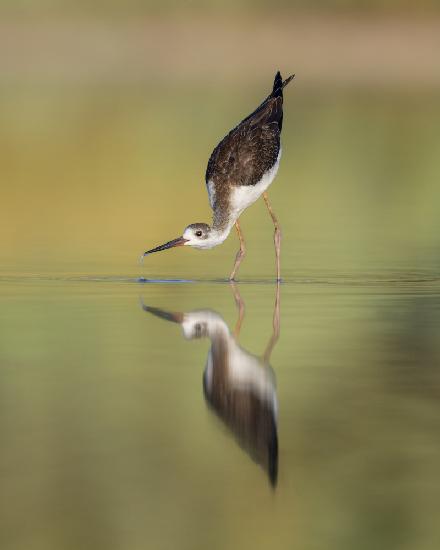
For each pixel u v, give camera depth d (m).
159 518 7.86
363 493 8.24
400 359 11.45
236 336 12.41
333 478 8.48
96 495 8.15
